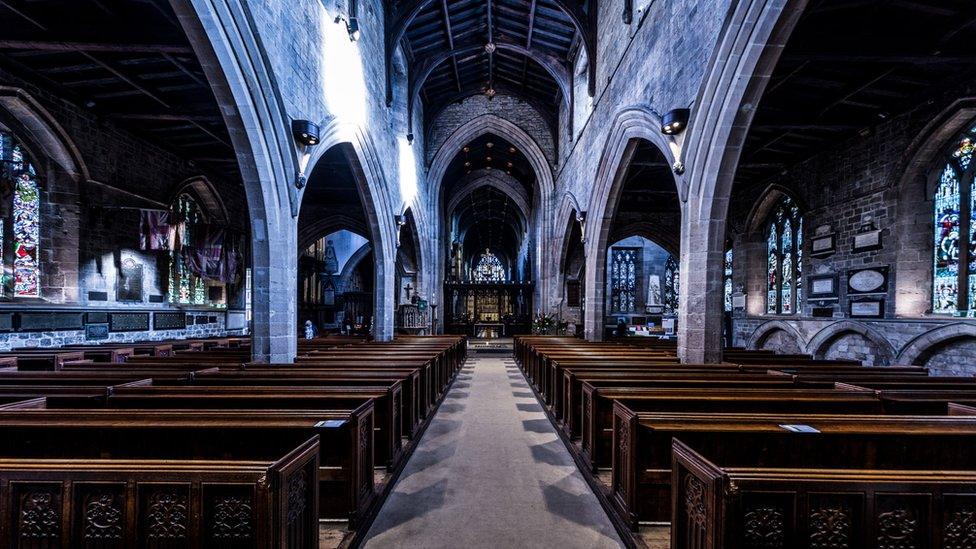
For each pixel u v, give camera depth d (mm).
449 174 23016
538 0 13156
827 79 8383
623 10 10016
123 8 6945
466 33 15289
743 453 3010
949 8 6359
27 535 2104
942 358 8281
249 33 5805
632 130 9461
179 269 12875
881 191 9414
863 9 6691
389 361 6734
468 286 22953
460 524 3625
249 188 6512
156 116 9258
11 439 2957
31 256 8875
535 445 5555
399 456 4824
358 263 25156
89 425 2945
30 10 6254
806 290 11578
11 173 8062
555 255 18562
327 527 3375
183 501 2096
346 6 9336
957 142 8250
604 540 3406
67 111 8945
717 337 6812
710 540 2061
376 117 11398
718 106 6242
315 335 19000
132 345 9266
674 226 17469
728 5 5805
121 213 10531
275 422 3123
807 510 2002
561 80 15812
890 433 2934
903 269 8953
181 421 3094
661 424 3176
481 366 13203
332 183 15297
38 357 7023
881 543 2010
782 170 12336
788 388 4723
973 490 2027
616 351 8594
